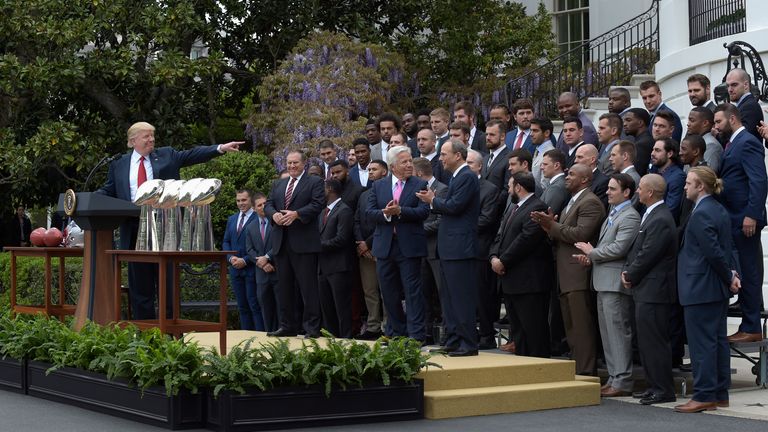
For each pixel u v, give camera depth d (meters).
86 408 9.85
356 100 21.61
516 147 13.32
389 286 12.20
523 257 11.28
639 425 9.12
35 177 21.62
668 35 17.94
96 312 10.60
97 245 10.65
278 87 21.84
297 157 12.62
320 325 13.34
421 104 24.73
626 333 10.77
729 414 9.70
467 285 10.91
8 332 11.18
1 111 21.91
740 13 16.06
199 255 9.71
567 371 10.53
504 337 13.51
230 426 8.66
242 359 8.98
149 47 23.42
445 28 25.47
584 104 20.00
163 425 8.89
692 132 11.25
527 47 24.83
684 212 10.77
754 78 14.43
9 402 10.28
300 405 8.93
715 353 9.88
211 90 24.08
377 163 13.01
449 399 9.54
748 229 10.94
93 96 23.02
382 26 25.25
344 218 13.09
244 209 14.98
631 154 11.12
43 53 21.62
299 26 23.95
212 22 23.48
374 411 9.25
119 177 11.05
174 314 9.99
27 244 25.94
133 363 9.07
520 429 8.94
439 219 12.19
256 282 14.25
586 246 10.77
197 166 18.17
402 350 9.47
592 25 23.98
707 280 9.80
